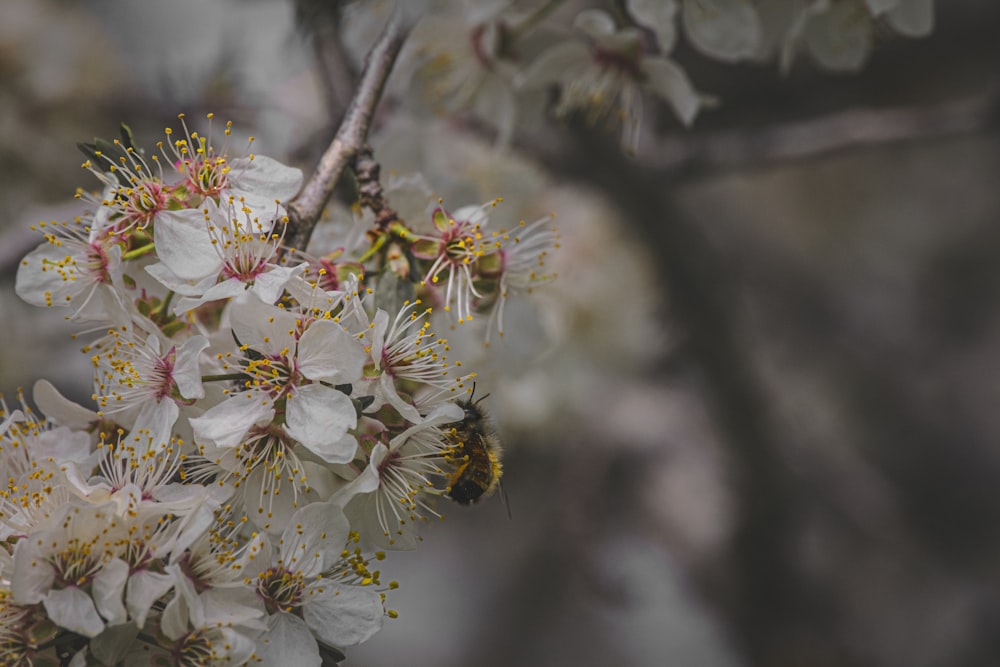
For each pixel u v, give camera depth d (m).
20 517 0.32
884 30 0.39
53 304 0.32
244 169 0.33
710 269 0.57
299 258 0.33
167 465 0.32
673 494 0.65
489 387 0.38
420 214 0.34
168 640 0.31
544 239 0.35
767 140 0.49
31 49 0.54
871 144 0.48
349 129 0.34
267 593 0.32
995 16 0.69
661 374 0.65
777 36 0.39
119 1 0.57
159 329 0.32
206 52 0.56
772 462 0.60
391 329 0.32
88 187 0.52
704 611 0.67
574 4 0.53
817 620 0.65
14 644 0.31
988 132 0.46
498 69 0.39
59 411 0.33
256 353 0.32
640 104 0.38
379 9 0.40
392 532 0.32
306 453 0.32
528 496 0.68
